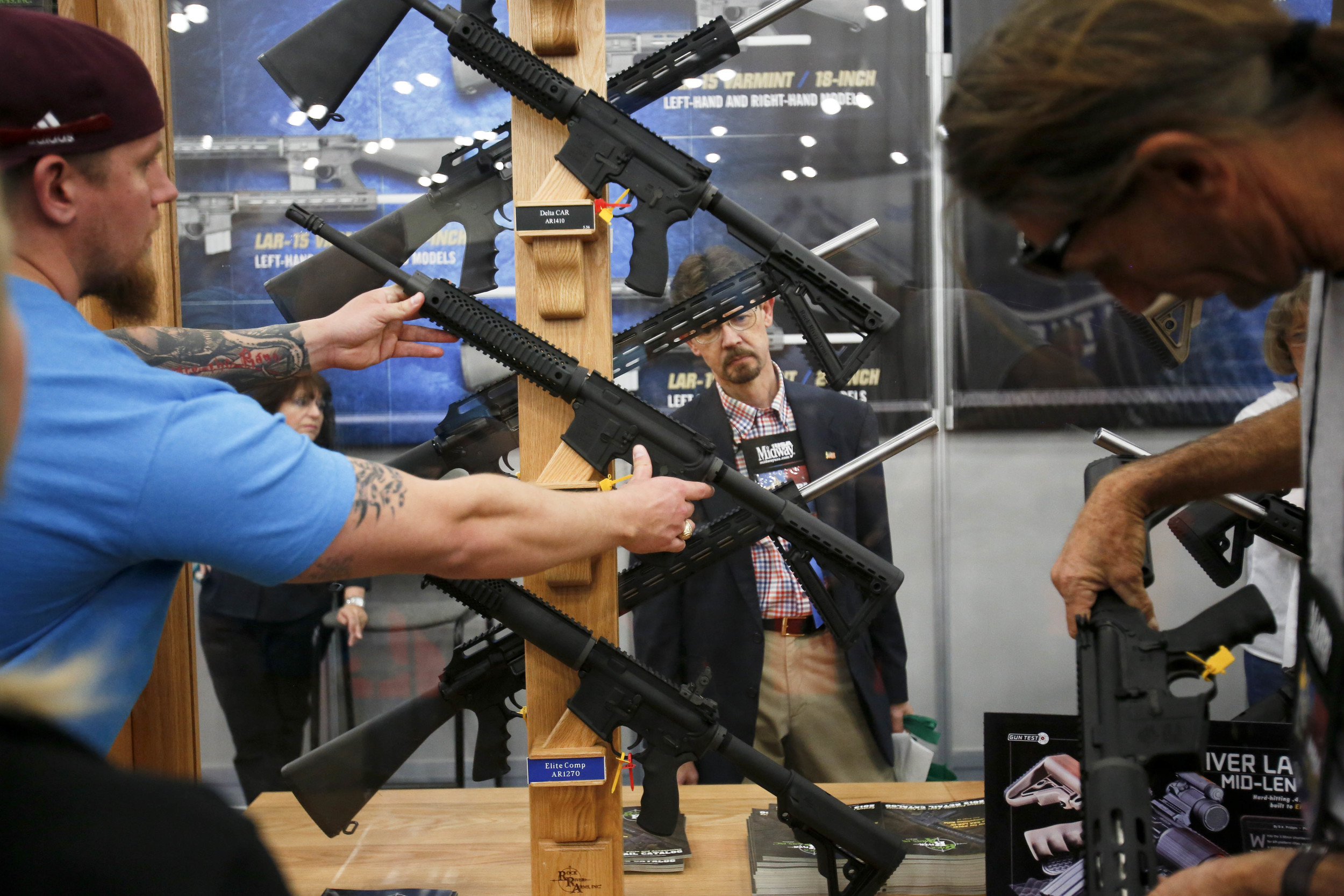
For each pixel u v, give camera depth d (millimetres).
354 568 666
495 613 917
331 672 1438
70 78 605
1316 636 581
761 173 1522
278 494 621
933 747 1538
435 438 1083
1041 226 550
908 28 1494
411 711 997
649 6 1380
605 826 970
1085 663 698
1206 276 542
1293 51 479
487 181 1066
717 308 1007
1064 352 1584
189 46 1297
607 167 915
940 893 1025
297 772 972
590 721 922
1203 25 475
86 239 645
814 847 992
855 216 1532
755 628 1395
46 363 575
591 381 922
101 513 584
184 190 1320
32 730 286
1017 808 969
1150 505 787
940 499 1619
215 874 275
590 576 934
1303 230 499
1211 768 940
